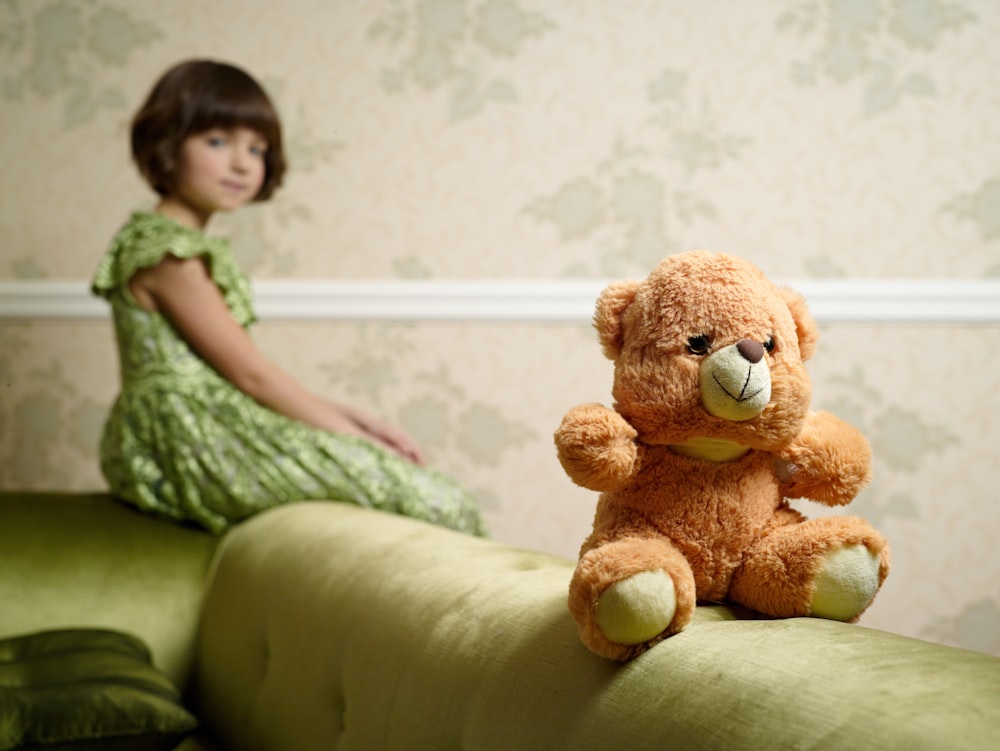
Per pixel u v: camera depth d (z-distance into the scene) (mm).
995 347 2053
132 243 1556
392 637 827
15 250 2164
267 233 2148
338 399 2135
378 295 2129
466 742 668
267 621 1109
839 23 2088
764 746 457
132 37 2162
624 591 553
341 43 2152
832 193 2084
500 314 2115
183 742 1163
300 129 2150
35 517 1412
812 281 2074
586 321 2111
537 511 2109
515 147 2135
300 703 959
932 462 2051
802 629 556
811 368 2070
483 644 713
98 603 1303
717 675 521
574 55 2129
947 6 2076
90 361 2146
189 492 1462
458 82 2143
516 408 2117
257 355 1549
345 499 1496
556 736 584
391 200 2146
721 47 2107
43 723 927
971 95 2074
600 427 589
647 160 2113
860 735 427
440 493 1547
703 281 608
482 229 2135
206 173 1615
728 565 627
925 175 2076
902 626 2037
